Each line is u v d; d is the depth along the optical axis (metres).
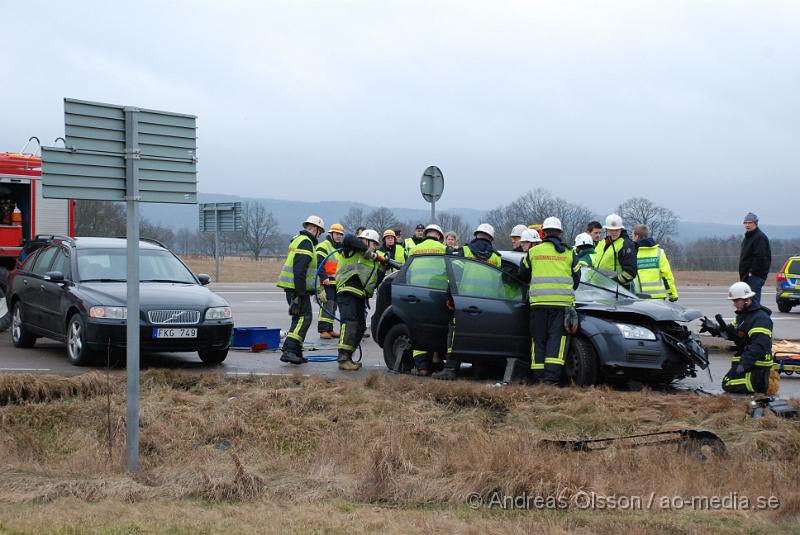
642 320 10.32
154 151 6.77
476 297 10.85
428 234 14.20
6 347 13.45
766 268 14.76
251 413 8.75
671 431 7.73
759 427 8.20
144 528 5.35
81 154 6.43
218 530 5.36
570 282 10.16
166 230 63.09
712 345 14.73
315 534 5.32
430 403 9.16
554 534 5.37
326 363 12.52
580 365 10.12
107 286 11.70
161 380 9.77
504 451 6.92
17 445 7.91
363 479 6.54
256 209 62.69
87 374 9.53
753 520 5.79
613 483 6.57
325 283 15.11
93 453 7.48
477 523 5.63
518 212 43.91
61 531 5.23
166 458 7.64
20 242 15.63
